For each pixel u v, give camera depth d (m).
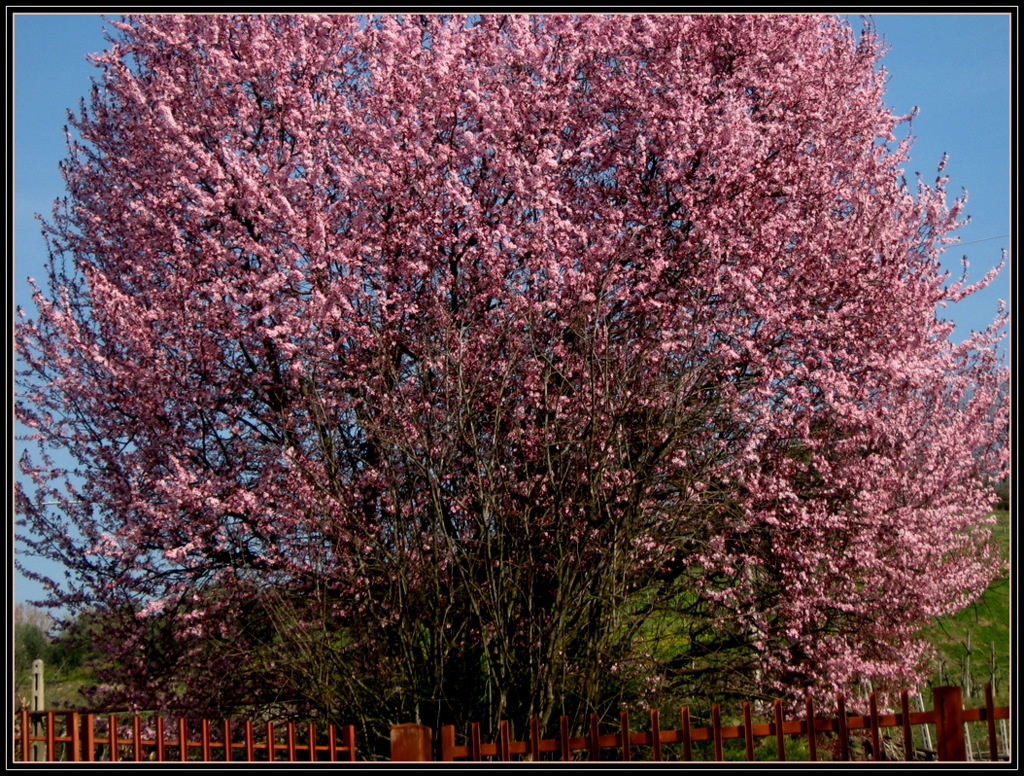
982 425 13.21
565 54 12.23
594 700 8.62
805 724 5.33
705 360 10.75
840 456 11.52
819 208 12.34
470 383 10.70
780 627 10.55
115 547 10.67
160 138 11.70
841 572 10.86
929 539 11.52
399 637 9.20
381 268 11.42
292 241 10.92
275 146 11.62
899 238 12.38
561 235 11.27
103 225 12.48
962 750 5.17
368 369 11.02
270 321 11.23
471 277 11.53
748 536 10.88
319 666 8.92
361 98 12.20
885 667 10.41
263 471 10.86
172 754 9.41
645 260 11.62
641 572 9.84
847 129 13.51
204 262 11.30
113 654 10.87
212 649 10.46
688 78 12.23
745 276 11.30
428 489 9.96
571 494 9.64
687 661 10.32
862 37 14.19
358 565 9.73
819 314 11.96
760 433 10.59
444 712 9.04
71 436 11.30
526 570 9.47
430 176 11.55
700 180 11.91
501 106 11.42
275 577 10.24
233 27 11.95
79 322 12.07
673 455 10.19
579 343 10.46
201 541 10.52
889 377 11.55
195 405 11.19
